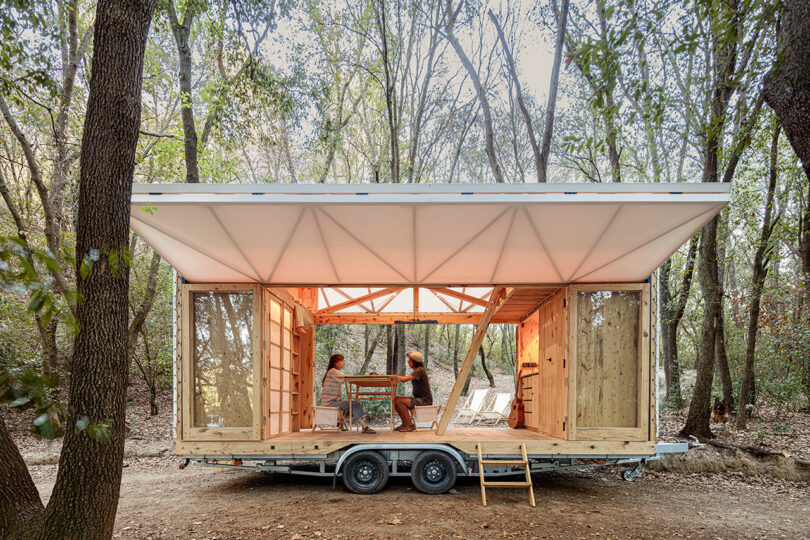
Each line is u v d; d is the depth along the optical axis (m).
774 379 12.09
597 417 6.75
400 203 5.47
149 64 14.43
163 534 4.95
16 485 3.28
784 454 8.21
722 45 5.35
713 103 8.99
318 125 13.73
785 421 11.84
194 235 6.07
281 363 7.86
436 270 6.91
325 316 10.27
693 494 6.91
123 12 3.48
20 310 10.51
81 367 3.27
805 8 3.80
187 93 10.48
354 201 5.44
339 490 6.80
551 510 5.79
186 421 6.69
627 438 6.64
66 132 11.91
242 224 5.91
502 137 17.58
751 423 11.68
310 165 18.77
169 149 13.16
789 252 15.48
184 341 6.79
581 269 6.68
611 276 6.80
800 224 11.36
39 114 12.16
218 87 11.80
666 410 13.87
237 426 6.75
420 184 5.44
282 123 15.55
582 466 6.79
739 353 14.59
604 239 6.06
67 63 11.34
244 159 17.30
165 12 10.64
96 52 3.47
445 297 10.04
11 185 13.11
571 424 6.68
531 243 6.20
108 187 3.39
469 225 5.88
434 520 5.31
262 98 12.23
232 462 6.79
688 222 5.74
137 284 14.71
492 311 7.34
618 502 6.28
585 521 5.36
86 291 3.30
